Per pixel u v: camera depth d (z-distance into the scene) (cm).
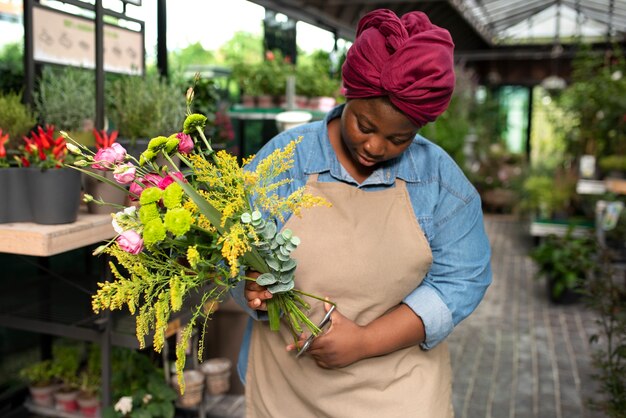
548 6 873
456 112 945
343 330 132
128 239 108
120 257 115
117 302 112
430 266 141
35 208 194
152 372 275
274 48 472
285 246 121
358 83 121
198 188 128
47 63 265
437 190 144
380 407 142
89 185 213
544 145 1077
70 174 194
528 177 980
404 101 118
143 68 305
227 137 340
